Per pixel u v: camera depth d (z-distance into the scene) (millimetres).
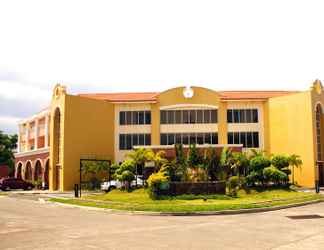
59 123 49344
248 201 27469
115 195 31516
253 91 54594
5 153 70188
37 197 34344
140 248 11680
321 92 47969
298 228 15883
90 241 12828
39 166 55625
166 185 29641
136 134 52125
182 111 52156
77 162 47500
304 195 31469
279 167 36688
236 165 34125
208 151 35438
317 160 45750
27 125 64125
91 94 54719
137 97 52938
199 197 29188
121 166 35562
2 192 42938
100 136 50281
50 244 12281
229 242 12734
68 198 31547
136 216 21016
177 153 33375
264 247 11891
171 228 15992
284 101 48688
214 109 51750
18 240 13016
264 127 50562
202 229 15711
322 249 11578
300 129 46656
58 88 48812
